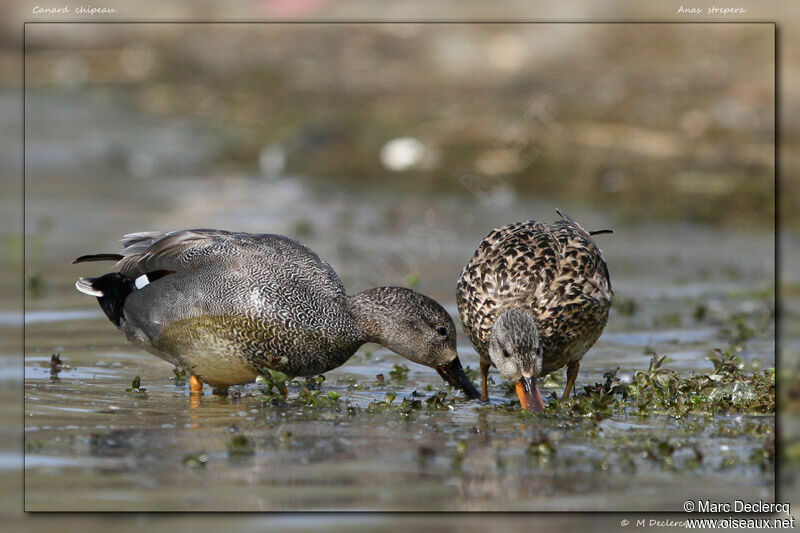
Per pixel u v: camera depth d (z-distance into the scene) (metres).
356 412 9.60
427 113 24.45
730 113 22.80
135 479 7.68
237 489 7.49
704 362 11.38
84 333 12.38
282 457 8.20
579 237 10.82
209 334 10.05
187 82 28.91
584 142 22.00
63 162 22.38
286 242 10.64
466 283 10.80
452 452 8.34
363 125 24.12
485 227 18.66
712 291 14.81
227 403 9.93
